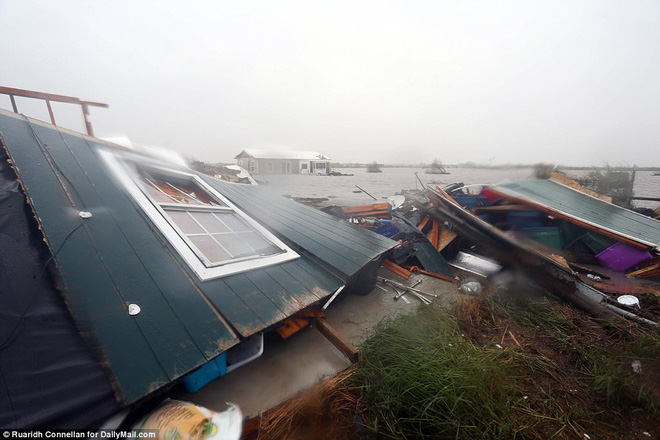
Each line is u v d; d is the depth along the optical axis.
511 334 3.52
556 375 2.83
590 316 3.96
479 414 2.15
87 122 4.20
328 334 3.06
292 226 4.49
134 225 2.74
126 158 3.82
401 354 2.76
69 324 1.77
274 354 2.82
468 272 5.82
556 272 4.61
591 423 2.29
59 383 1.53
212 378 2.34
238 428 1.98
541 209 6.58
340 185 19.55
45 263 1.97
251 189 6.06
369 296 4.38
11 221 2.11
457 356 2.76
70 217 2.39
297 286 3.07
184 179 4.60
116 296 2.05
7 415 1.35
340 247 4.12
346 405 2.35
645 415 2.33
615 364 2.87
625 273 5.56
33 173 2.58
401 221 7.07
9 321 1.64
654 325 3.57
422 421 2.13
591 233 6.07
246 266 2.97
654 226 6.41
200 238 3.14
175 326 2.06
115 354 1.75
